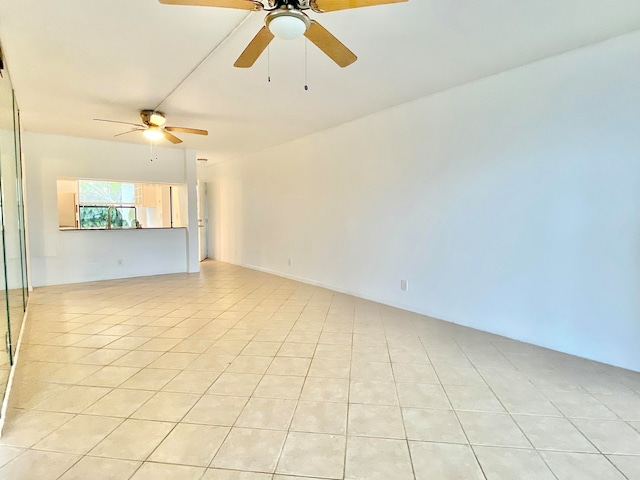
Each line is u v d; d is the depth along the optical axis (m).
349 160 4.78
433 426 1.92
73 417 1.99
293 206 5.94
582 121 2.75
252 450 1.72
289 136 5.54
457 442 1.78
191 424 1.93
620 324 2.64
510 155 3.17
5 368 2.40
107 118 4.46
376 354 2.87
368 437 1.82
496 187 3.28
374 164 4.42
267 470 1.59
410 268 4.08
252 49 2.13
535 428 1.90
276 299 4.68
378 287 4.50
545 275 3.01
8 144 3.12
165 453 1.70
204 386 2.35
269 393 2.26
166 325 3.61
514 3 2.13
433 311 3.88
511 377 2.48
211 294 4.98
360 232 4.69
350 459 1.66
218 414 2.03
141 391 2.28
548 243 2.98
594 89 2.68
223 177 8.12
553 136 2.91
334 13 2.22
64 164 5.54
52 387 2.33
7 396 2.19
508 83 3.14
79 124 4.77
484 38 2.56
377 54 2.79
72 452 1.70
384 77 3.25
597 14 2.26
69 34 2.44
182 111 4.19
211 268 7.33
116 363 2.70
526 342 3.14
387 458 1.67
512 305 3.23
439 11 2.21
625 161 2.58
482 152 3.36
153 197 7.77
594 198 2.72
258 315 3.96
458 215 3.58
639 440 1.80
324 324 3.64
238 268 7.33
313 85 3.40
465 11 2.21
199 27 2.36
